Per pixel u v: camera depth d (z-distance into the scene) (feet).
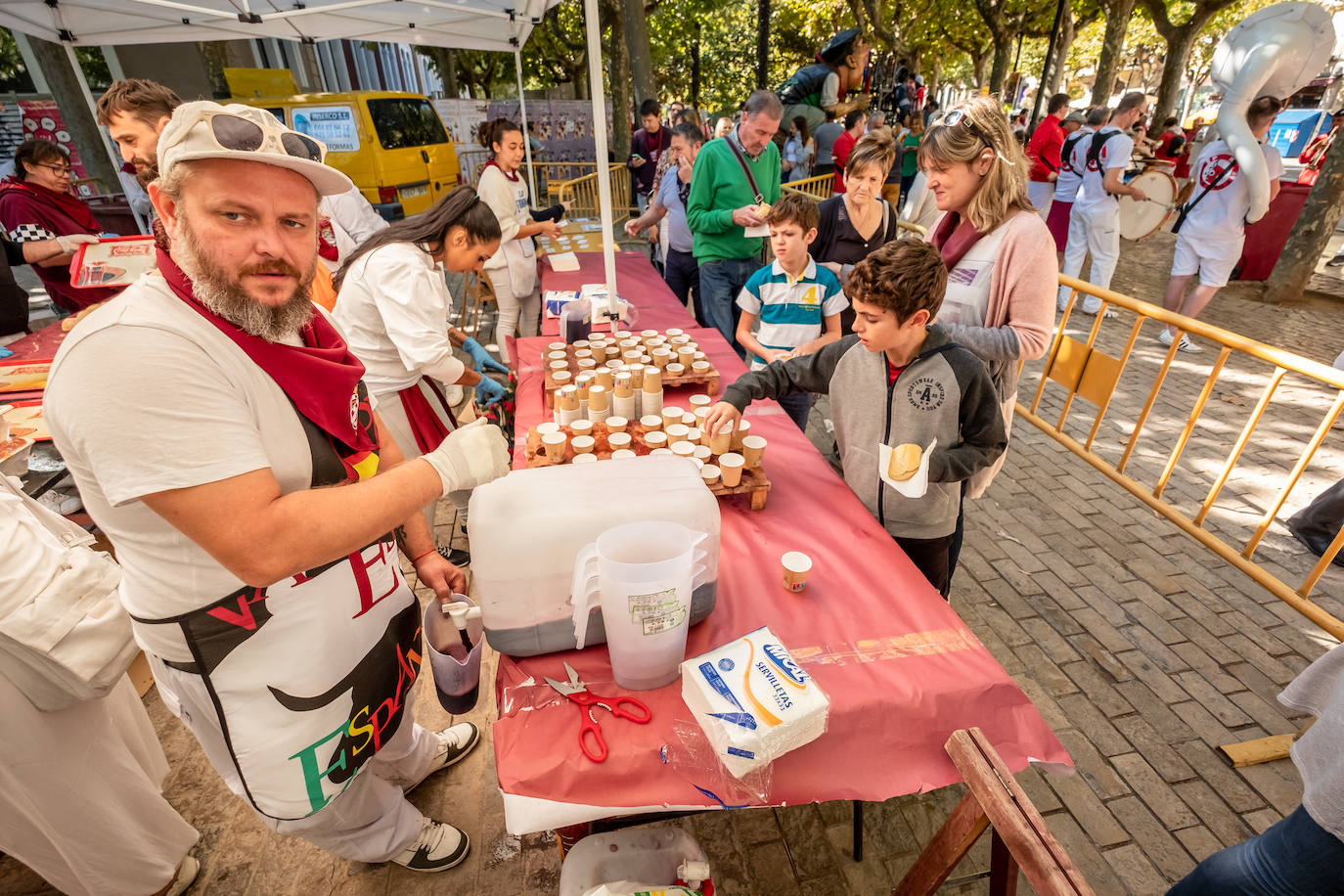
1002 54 63.10
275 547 2.90
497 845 5.84
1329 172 19.67
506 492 3.87
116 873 4.96
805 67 24.61
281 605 3.55
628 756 3.39
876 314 5.09
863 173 9.96
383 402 7.73
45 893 5.70
